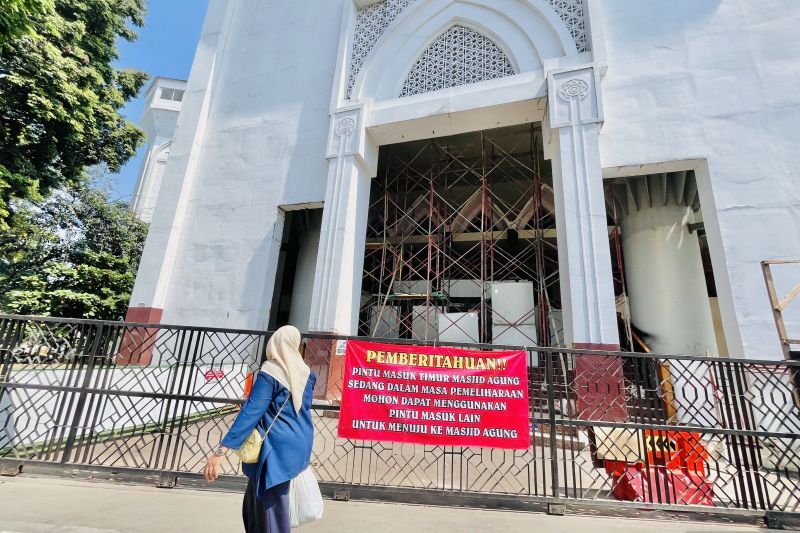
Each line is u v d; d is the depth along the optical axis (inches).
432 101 366.0
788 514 128.6
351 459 192.4
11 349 168.2
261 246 414.3
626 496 155.9
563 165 302.5
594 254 278.2
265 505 80.3
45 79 418.9
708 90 301.0
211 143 474.0
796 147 270.5
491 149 499.5
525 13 368.8
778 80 285.4
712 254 281.1
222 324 403.2
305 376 92.8
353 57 425.4
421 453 206.7
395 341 154.3
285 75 466.6
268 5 514.3
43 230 588.7
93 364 165.0
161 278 425.4
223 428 245.8
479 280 505.0
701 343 340.5
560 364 161.0
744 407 140.6
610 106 321.7
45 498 131.8
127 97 577.9
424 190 523.8
